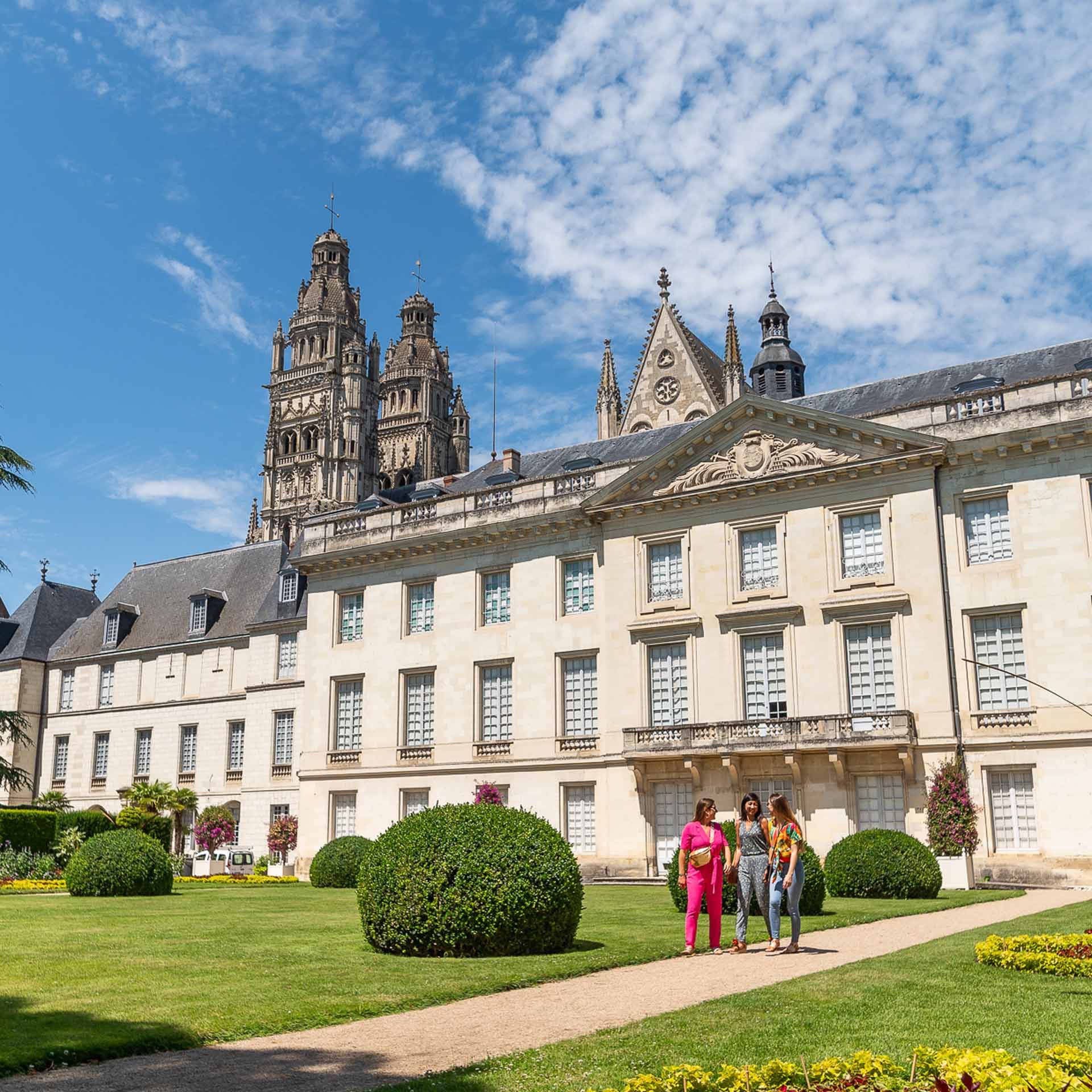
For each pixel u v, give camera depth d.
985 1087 7.59
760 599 42.38
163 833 51.16
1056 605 37.12
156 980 14.77
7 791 70.38
